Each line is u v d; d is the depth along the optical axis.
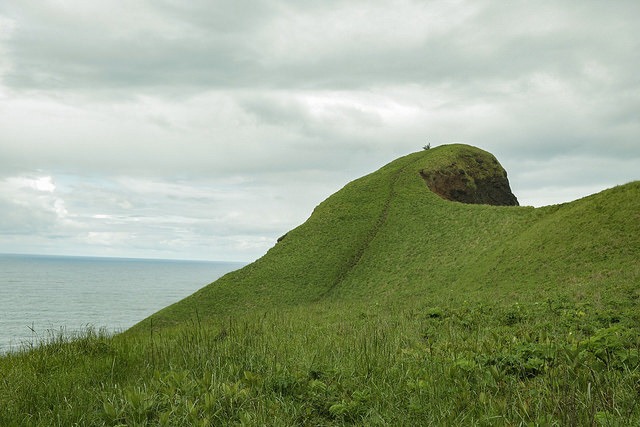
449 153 107.38
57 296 198.88
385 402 6.51
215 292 66.38
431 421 5.68
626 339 8.46
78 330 12.88
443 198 92.88
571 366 6.89
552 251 41.59
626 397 5.81
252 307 60.72
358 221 85.12
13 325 88.06
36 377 8.46
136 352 10.62
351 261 72.19
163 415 5.97
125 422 6.36
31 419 6.45
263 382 7.33
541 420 5.16
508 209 69.56
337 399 6.90
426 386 6.83
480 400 6.11
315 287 65.44
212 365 8.46
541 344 8.56
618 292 19.11
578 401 5.62
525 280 37.72
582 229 42.72
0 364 10.23
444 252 63.00
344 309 32.38
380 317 20.16
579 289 23.44
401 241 73.56
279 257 78.00
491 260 48.72
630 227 38.53
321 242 80.12
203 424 5.82
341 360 8.88
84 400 7.05
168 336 14.80
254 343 10.45
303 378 7.63
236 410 6.38
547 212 59.84
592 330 11.36
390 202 89.38
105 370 9.07
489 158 112.25
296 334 14.59
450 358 8.45
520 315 15.73
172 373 7.72
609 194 46.47
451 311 19.56
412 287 53.97
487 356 8.11
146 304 170.12
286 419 6.07
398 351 9.69
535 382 6.77
